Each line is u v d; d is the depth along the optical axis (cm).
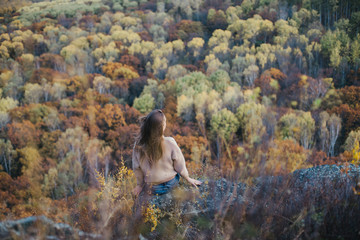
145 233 128
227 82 2364
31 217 93
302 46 2359
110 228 103
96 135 1622
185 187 165
